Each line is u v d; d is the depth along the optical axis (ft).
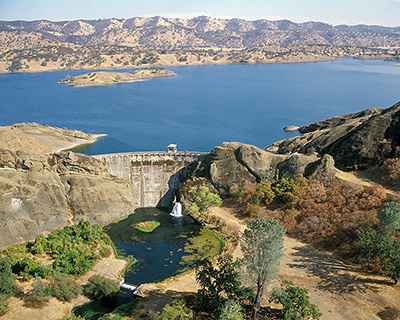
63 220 347.77
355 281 247.70
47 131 590.96
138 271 283.38
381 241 248.32
